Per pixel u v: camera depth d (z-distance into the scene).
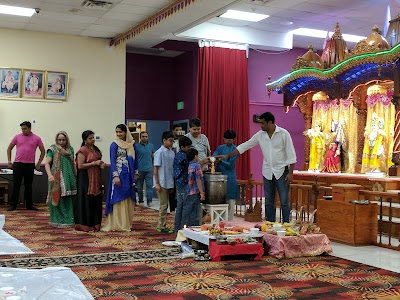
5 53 12.40
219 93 14.00
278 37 14.44
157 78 15.77
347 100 11.97
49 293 4.45
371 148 11.17
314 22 13.26
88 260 6.01
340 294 4.73
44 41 12.77
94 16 11.34
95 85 13.27
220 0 9.73
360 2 11.51
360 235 7.34
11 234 7.86
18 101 12.51
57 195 8.61
